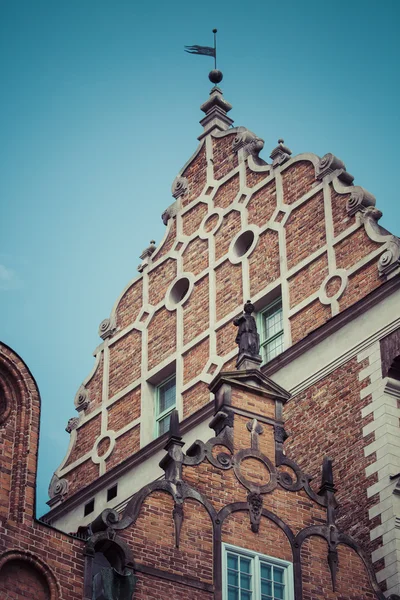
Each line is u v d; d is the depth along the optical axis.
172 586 22.61
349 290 29.66
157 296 34.69
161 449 31.58
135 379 33.88
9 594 21.28
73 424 34.81
